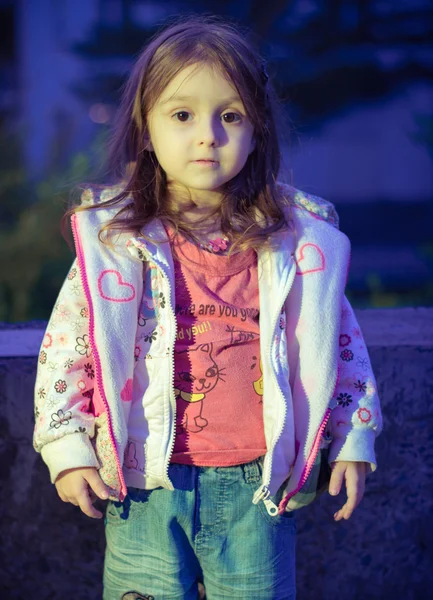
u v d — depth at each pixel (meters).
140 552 1.71
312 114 8.15
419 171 13.81
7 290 5.20
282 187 1.88
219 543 1.70
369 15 8.41
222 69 1.66
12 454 2.13
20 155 5.98
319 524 2.22
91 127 8.89
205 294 1.69
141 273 1.69
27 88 11.45
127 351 1.64
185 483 1.67
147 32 8.82
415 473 2.23
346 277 1.77
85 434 1.64
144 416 1.65
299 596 2.25
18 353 2.14
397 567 2.27
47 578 2.19
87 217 1.72
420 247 5.66
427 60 8.41
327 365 1.69
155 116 1.71
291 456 1.68
